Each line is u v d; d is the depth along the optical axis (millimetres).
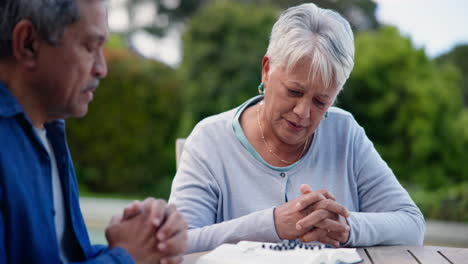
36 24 1185
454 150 9430
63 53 1215
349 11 13297
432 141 9320
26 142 1232
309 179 2111
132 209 1313
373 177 2186
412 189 8883
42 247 1217
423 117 9266
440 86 9492
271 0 12820
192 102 10422
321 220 1733
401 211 2043
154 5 16953
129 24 16922
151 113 10781
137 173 10750
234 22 10289
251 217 1797
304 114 1898
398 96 9359
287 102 1913
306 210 1751
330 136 2195
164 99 10766
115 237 1294
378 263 1572
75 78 1241
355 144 2221
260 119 2139
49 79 1228
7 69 1229
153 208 1314
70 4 1194
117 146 10711
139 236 1289
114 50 10977
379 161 2232
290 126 1955
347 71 1922
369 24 13445
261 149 2115
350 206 2176
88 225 7555
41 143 1265
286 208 1781
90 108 10656
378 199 2150
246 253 1473
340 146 2197
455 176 9375
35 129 1254
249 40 10258
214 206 2057
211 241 1794
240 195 2062
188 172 2062
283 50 1882
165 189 10617
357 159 2207
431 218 7883
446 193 8430
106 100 10680
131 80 10742
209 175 2061
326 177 2148
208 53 10305
